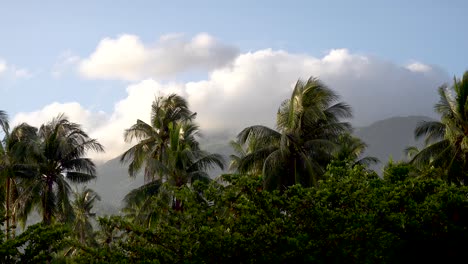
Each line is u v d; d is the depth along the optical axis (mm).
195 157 32281
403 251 10398
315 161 25641
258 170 27250
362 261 9617
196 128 36062
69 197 34656
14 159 32969
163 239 9844
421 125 29078
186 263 9305
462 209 11008
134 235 10070
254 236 9414
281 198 10469
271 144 27016
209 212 10328
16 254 10828
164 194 28172
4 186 36469
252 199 10461
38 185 32844
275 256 9336
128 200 30234
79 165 34875
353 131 26984
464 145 24531
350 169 11555
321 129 26562
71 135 35281
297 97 25953
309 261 9266
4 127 33219
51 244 11234
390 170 12484
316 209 9703
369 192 10438
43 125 34750
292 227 9680
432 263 10469
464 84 24609
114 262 9883
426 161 26281
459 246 10500
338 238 9453
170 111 35062
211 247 9328
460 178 24828
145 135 34094
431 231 10508
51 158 33938
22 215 34312
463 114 24891
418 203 11234
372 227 9430
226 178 10797
